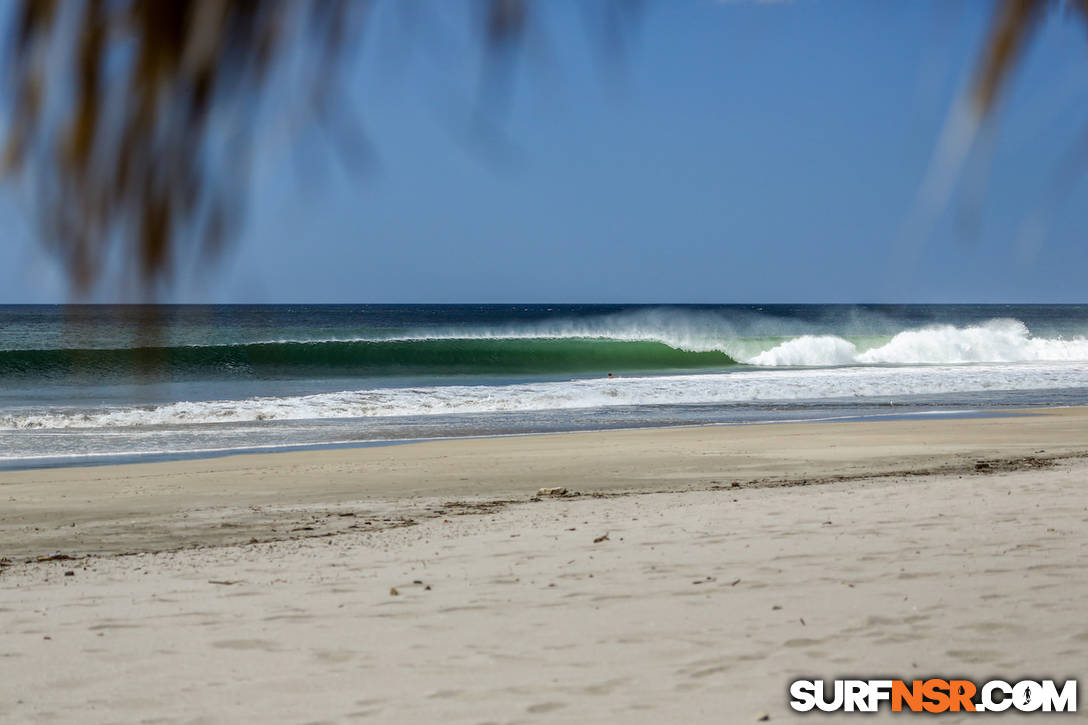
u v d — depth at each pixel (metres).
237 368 156.75
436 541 32.75
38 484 55.88
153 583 27.16
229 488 53.91
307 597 24.59
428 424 91.62
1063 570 24.08
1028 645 18.75
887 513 33.50
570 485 53.91
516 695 17.03
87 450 74.50
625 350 183.00
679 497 43.44
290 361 160.38
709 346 187.62
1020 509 33.28
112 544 38.12
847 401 111.94
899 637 19.48
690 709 16.06
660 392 119.62
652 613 21.81
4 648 20.56
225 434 84.38
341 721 16.08
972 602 21.61
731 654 18.83
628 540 30.72
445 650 19.75
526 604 23.03
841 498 38.25
